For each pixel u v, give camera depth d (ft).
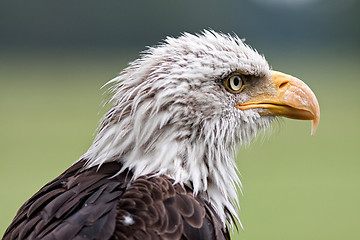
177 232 15.16
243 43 19.13
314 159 84.58
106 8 270.87
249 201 59.77
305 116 19.93
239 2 282.15
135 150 17.37
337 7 307.99
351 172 75.46
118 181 16.60
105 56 244.01
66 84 181.57
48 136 103.65
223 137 18.39
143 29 272.72
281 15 297.74
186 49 17.87
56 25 269.85
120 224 14.74
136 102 17.33
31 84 181.68
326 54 262.67
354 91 164.04
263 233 48.70
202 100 17.75
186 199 16.12
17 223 16.49
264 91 19.51
